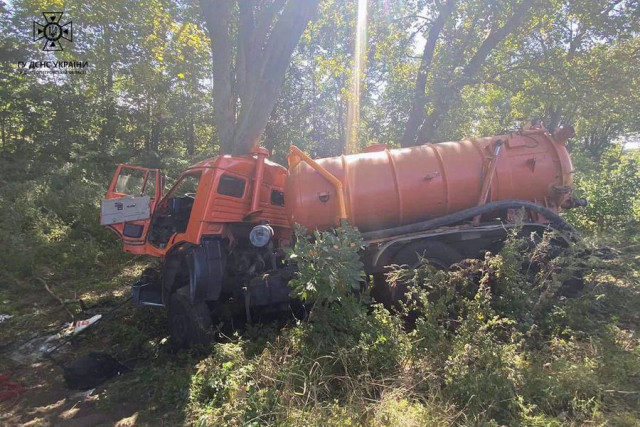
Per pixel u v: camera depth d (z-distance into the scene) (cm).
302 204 575
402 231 570
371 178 587
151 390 423
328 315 420
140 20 1230
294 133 2125
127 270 894
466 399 323
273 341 463
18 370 498
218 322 546
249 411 328
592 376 343
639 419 303
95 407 407
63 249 922
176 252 568
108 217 623
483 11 1214
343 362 366
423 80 1300
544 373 350
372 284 514
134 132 2123
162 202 647
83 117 1912
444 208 603
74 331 566
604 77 1212
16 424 384
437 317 422
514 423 300
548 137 629
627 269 585
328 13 1405
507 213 602
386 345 388
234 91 995
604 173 1207
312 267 409
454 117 1261
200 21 1268
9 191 1172
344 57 1468
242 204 580
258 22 940
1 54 1725
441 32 1378
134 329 569
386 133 1418
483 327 376
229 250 564
